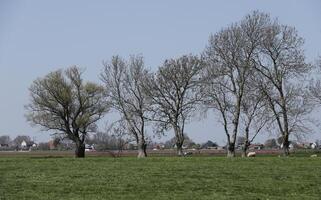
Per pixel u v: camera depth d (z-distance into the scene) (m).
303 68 94.44
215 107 99.38
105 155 118.31
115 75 110.75
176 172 46.12
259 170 47.34
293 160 57.91
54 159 67.00
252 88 96.12
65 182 39.44
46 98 118.62
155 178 41.69
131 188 36.16
